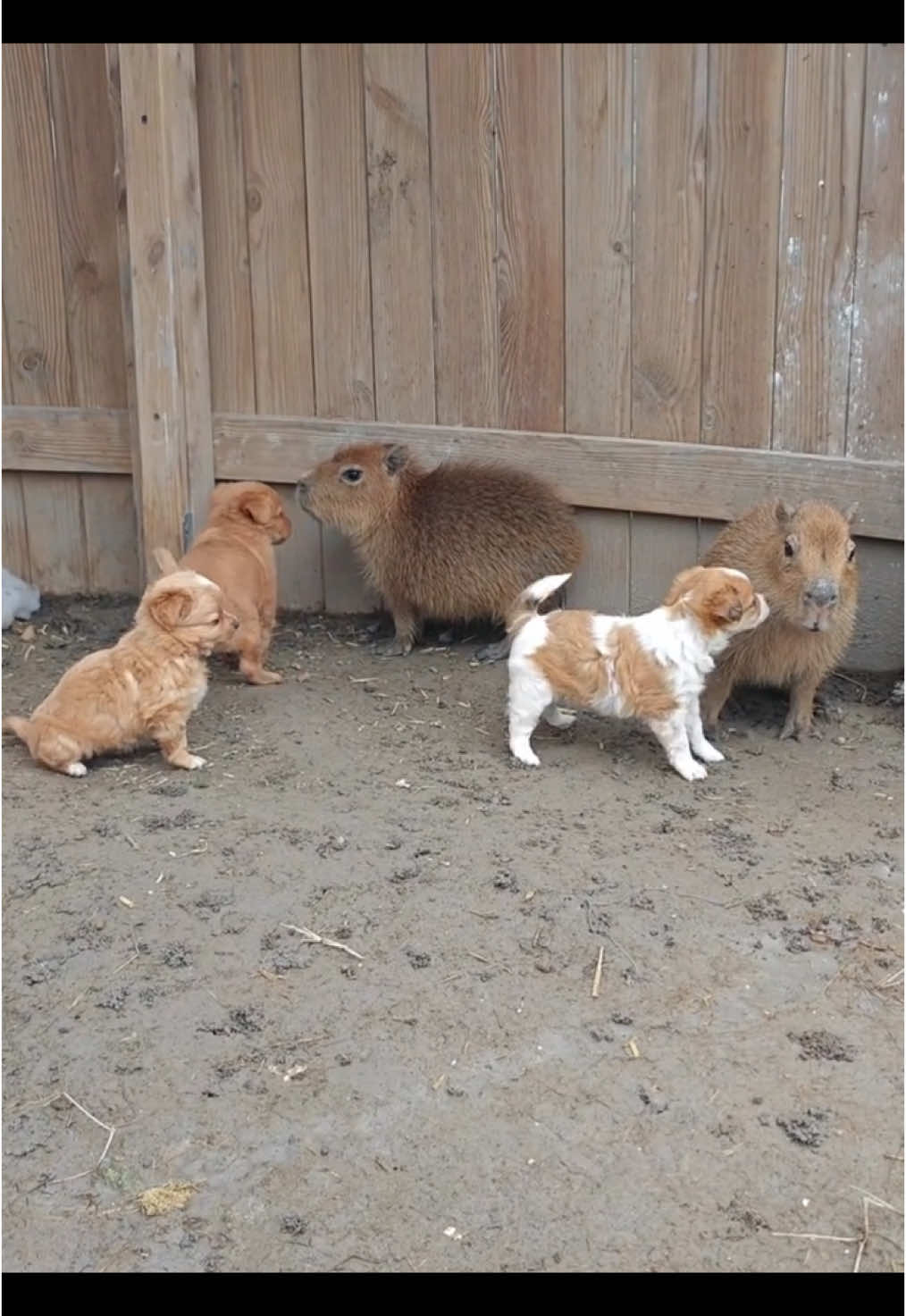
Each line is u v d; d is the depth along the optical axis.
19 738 2.70
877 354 2.84
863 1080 1.85
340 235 3.20
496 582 3.09
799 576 2.56
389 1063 1.88
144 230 3.11
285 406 3.34
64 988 2.02
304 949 2.09
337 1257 1.62
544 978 2.02
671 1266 1.60
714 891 2.21
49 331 3.43
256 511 3.02
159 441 3.22
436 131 3.07
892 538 2.90
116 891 2.23
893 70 2.71
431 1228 1.65
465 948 2.09
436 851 2.32
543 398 3.14
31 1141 1.77
